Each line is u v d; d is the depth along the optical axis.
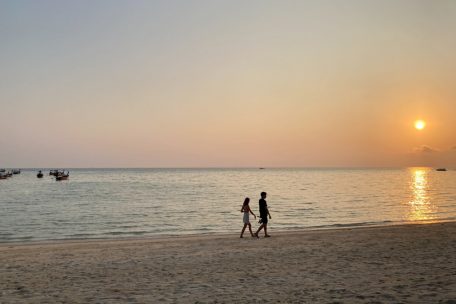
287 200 53.47
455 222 27.19
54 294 9.61
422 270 11.64
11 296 9.46
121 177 178.75
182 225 30.58
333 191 73.81
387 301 8.41
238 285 10.20
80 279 11.23
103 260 14.18
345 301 8.50
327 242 17.78
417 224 26.09
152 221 33.16
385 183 111.88
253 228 28.41
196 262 13.52
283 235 21.06
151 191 77.31
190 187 92.31
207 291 9.64
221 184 107.88
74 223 32.28
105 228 29.33
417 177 176.88
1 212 40.91
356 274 11.22
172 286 10.23
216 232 26.45
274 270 11.98
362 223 30.27
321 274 11.31
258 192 72.69
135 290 9.88
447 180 137.88
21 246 18.75
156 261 13.83
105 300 9.01
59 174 146.38
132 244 18.67
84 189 84.94
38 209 43.81
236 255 14.75
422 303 8.20
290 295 9.09
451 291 9.15
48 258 14.77
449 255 14.20
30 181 130.88
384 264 12.62
